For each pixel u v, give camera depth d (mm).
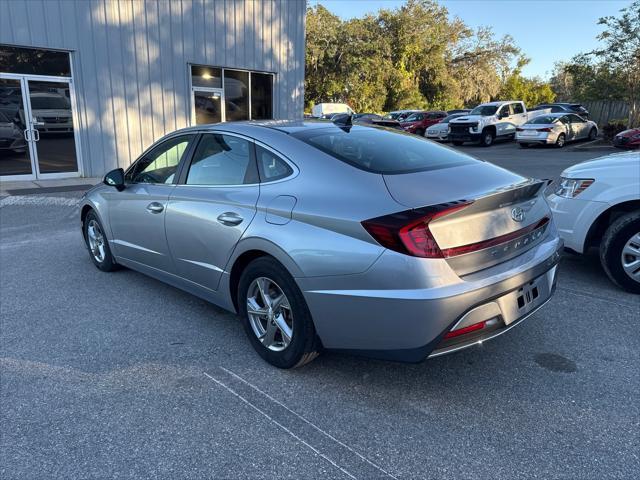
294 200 2982
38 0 10992
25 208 8664
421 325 2539
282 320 3174
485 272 2709
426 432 2631
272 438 2594
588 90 23625
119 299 4504
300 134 3357
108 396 2980
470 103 55062
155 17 12750
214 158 3689
